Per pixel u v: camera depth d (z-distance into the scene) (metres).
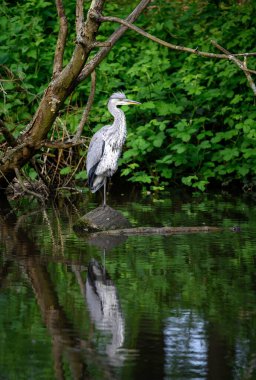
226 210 14.45
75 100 17.83
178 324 8.09
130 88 17.89
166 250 11.31
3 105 16.83
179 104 17.34
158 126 17.44
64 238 12.22
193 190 17.06
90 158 14.25
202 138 17.33
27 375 6.87
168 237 12.24
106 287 9.43
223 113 16.89
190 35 18.75
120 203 15.46
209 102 17.28
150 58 17.19
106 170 14.14
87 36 12.70
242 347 7.49
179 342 7.59
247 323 8.12
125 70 18.11
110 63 18.03
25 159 14.34
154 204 15.27
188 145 16.84
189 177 16.62
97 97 17.78
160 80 17.52
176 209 14.59
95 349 7.45
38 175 16.58
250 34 17.36
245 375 6.87
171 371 6.95
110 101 14.33
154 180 17.25
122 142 14.23
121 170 17.30
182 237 12.22
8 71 17.41
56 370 6.98
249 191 16.91
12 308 8.65
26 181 16.86
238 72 17.02
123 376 6.85
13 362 7.14
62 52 13.36
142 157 17.25
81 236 12.41
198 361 7.16
